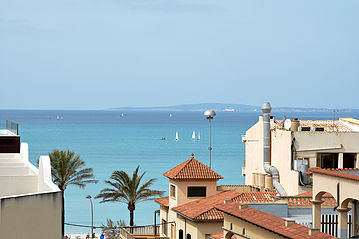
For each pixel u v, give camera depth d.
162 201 67.25
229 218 38.56
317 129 66.75
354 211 33.97
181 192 61.94
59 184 81.19
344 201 30.78
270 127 70.75
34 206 21.97
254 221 34.38
